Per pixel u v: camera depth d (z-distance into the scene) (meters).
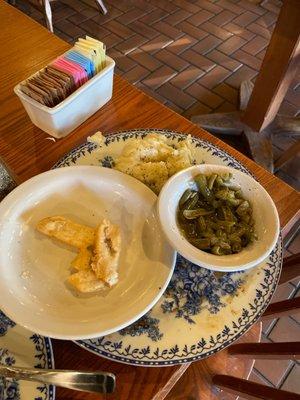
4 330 0.51
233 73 2.05
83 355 0.51
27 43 0.89
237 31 2.26
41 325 0.47
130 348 0.51
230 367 0.81
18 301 0.50
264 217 0.57
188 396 0.77
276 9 2.41
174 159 0.65
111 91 0.79
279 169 1.68
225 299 0.56
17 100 0.79
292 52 1.35
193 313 0.55
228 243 0.56
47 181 0.61
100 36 2.18
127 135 0.72
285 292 1.35
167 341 0.52
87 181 0.62
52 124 0.70
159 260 0.55
